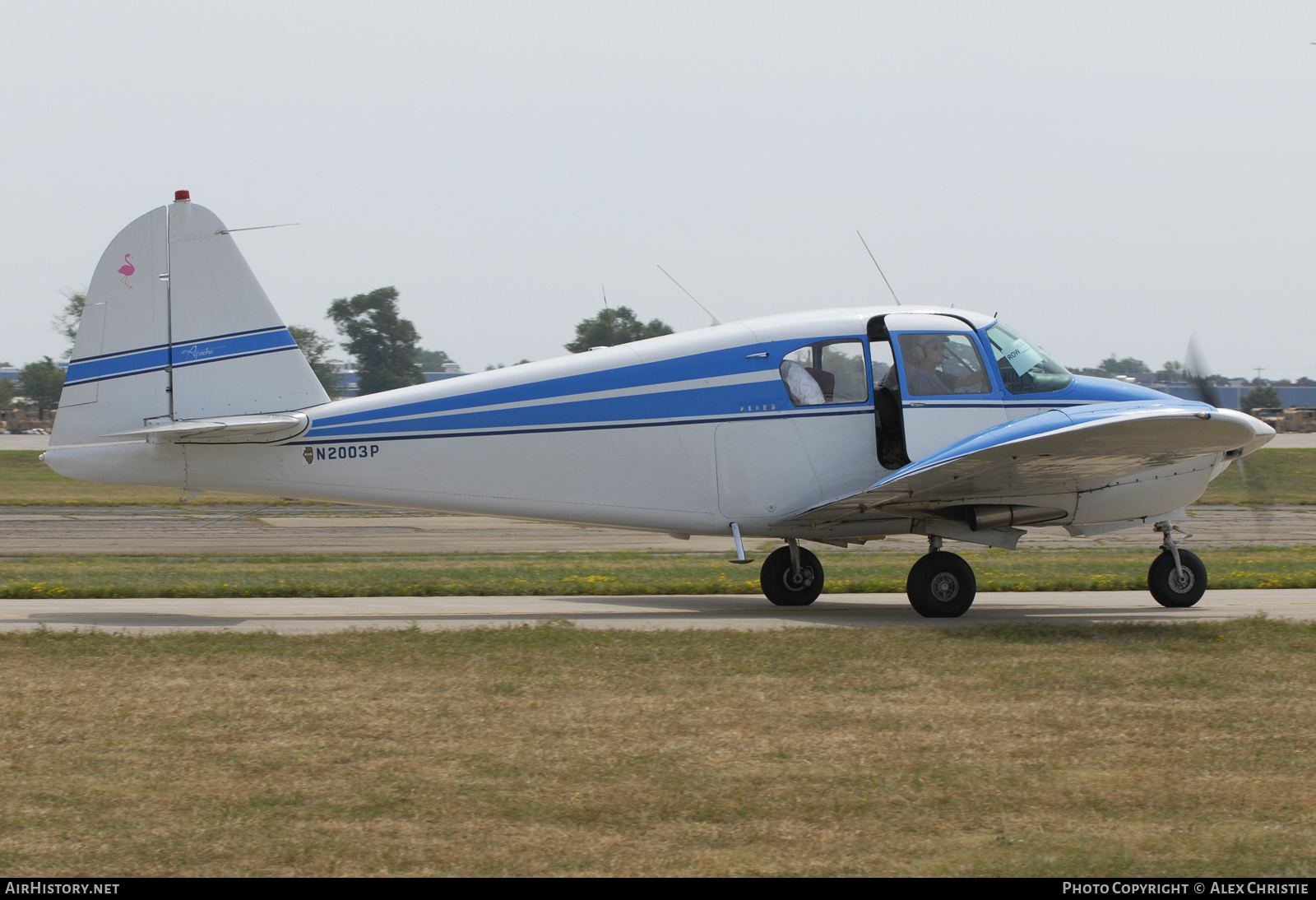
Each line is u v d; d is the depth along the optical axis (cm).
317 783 1432
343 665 2100
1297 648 2272
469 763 1519
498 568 4091
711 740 1636
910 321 2897
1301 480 9938
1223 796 1402
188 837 1254
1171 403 2852
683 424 2859
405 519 6931
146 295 2897
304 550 5147
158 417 2888
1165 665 2117
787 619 2844
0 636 2339
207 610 2988
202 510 7412
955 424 2839
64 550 4953
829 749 1589
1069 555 4794
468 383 2914
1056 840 1257
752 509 2884
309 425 2892
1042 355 2992
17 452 11906
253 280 2931
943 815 1334
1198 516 7319
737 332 2906
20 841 1237
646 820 1313
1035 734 1667
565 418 2869
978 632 2453
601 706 1820
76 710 1766
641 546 5416
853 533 2969
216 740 1614
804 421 2859
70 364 2883
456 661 2139
